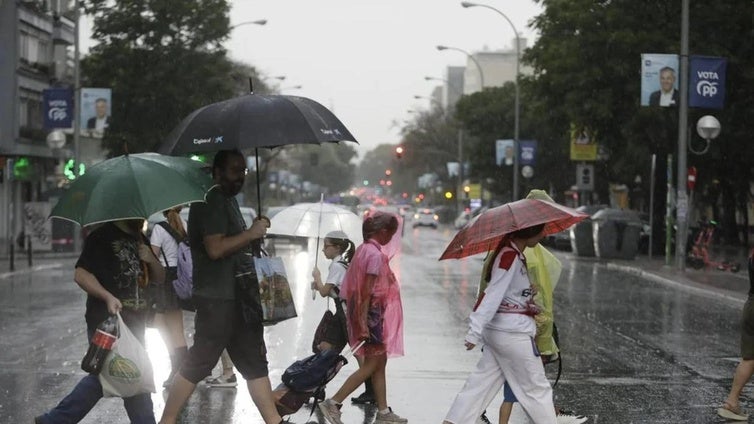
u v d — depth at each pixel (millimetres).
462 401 20594
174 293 26703
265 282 20562
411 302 52688
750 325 24344
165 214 26828
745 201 125625
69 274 73938
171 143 20234
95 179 19047
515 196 146500
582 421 23734
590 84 101688
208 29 127250
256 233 19828
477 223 20266
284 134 19797
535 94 111500
